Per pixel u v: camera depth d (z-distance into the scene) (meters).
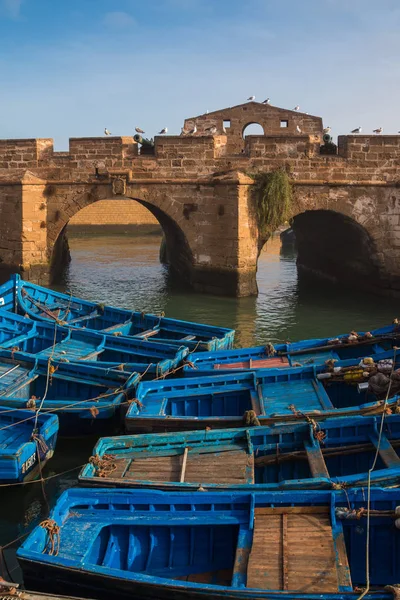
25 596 8.78
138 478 12.47
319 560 9.77
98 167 33.94
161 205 33.81
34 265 34.78
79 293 35.78
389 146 32.94
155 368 18.27
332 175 33.03
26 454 13.62
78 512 11.13
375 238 33.69
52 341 22.23
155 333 23.50
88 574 9.38
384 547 10.62
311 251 43.12
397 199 33.31
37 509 13.51
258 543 10.17
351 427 13.66
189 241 33.94
